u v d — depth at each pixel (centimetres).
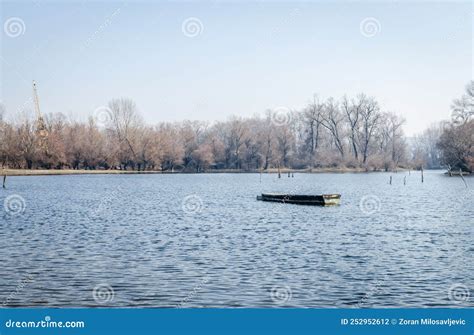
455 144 9719
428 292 2367
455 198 7394
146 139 13612
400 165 12556
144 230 4272
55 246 3484
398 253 3197
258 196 7269
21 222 4878
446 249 3338
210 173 15988
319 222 4784
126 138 13475
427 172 16050
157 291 2383
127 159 13612
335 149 13200
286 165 14012
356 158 12681
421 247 3416
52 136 12569
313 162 13475
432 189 9125
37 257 3100
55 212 5806
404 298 2284
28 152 12431
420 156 13525
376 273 2673
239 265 2856
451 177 11794
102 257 3088
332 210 5878
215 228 4381
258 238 3806
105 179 12800
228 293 2344
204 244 3538
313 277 2598
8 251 3300
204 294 2327
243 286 2448
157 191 8969
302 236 3900
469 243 3569
